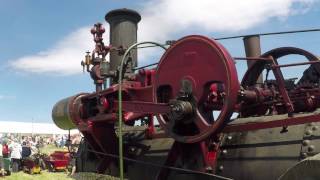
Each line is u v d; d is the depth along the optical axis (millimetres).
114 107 6391
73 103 7270
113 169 6859
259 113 5539
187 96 5047
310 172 3463
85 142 7625
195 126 5230
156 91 5559
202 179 5055
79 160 7758
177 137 5148
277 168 4277
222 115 4699
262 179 4410
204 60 4941
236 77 4707
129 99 6301
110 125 6898
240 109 5492
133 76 6605
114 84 6949
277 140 4422
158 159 5922
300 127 4316
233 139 4902
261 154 4500
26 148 22000
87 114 7059
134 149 6453
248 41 7570
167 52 5414
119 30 7285
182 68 5191
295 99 5355
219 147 4984
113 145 6891
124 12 7297
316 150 4012
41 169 22203
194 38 5066
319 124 4168
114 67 7188
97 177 6875
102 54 7309
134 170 6363
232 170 4738
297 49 5707
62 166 21688
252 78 6066
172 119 5160
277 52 5887
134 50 7305
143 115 6469
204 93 4934
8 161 19766
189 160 5242
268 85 5590
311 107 5270
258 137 4648
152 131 6305
